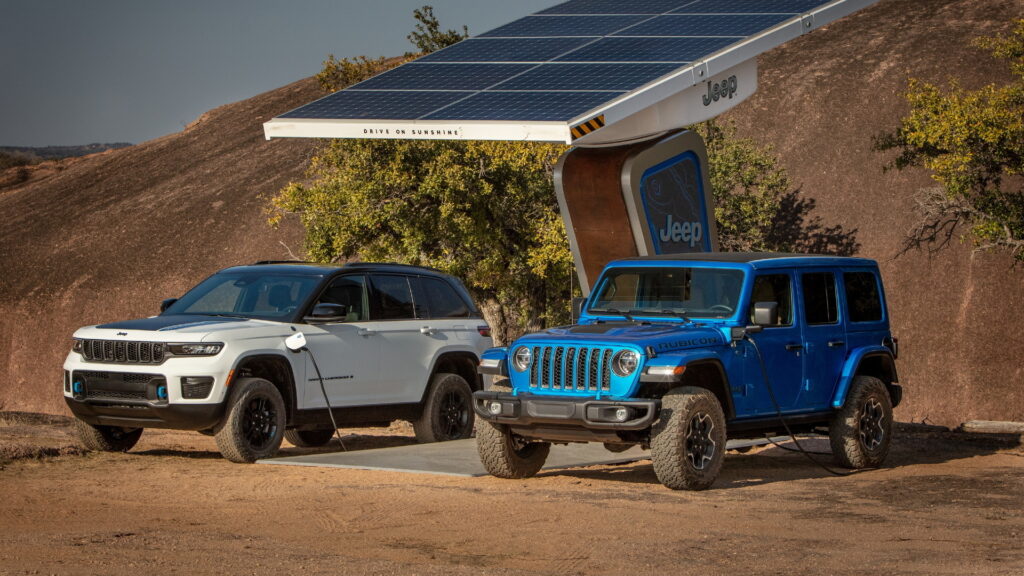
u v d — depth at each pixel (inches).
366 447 542.3
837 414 434.9
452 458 432.5
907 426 661.3
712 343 371.6
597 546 255.3
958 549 254.5
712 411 358.9
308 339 455.2
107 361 431.2
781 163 1919.3
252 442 427.8
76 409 437.7
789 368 406.6
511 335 1115.3
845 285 443.8
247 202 2475.4
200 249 2330.2
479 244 998.4
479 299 1094.4
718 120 2068.2
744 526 286.2
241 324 439.5
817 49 2325.3
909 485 382.9
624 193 542.0
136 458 435.8
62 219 2696.9
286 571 213.5
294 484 358.6
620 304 408.8
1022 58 903.1
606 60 537.0
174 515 290.7
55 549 228.4
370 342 482.6
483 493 339.9
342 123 495.2
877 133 1927.9
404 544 255.4
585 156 551.8
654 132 538.9
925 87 858.1
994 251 902.4
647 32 582.9
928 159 863.7
